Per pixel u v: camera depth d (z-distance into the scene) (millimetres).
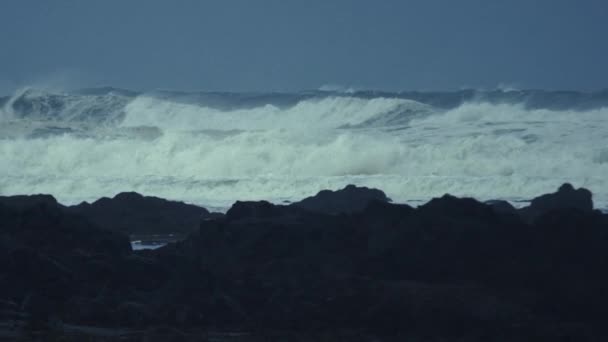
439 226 93250
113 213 148375
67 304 91688
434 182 189625
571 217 91688
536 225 92750
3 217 106062
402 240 93938
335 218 101812
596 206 157125
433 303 85312
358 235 99062
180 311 89438
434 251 92375
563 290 86938
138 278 98375
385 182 193250
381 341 82938
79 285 95625
